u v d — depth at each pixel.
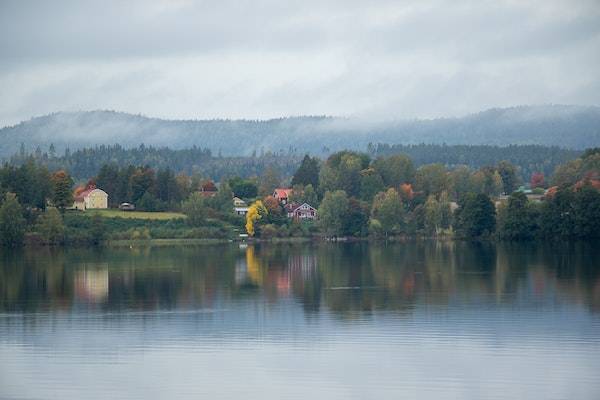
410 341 159.88
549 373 137.38
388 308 198.25
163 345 159.25
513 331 167.38
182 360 147.88
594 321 176.88
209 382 135.00
